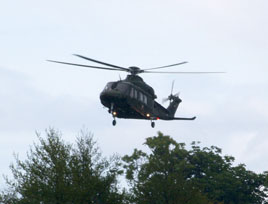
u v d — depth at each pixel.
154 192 118.81
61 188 88.50
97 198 91.00
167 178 121.31
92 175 92.31
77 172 91.25
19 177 91.69
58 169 90.62
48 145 94.06
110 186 92.50
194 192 120.88
